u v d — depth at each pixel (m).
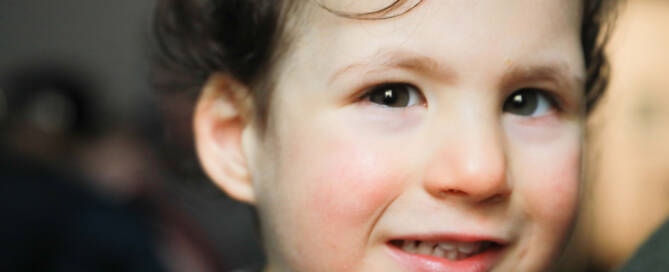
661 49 1.02
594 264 1.01
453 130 0.53
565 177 0.55
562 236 0.55
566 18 0.55
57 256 0.77
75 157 0.87
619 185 1.03
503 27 0.53
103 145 0.92
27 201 0.77
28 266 0.76
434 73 0.53
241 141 0.58
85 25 1.40
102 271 0.78
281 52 0.56
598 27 0.61
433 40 0.52
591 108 0.63
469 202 0.53
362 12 0.53
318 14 0.54
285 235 0.56
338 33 0.54
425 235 0.53
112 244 0.78
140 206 0.91
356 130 0.54
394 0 0.53
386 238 0.54
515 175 0.54
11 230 0.76
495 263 0.54
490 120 0.53
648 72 1.02
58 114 0.85
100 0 1.40
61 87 0.87
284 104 0.55
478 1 0.53
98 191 0.83
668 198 1.04
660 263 0.52
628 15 1.02
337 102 0.54
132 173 0.92
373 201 0.54
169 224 0.92
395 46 0.53
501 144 0.53
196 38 0.63
